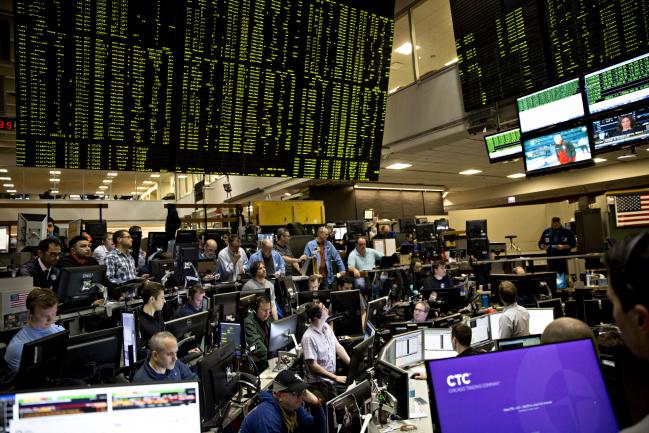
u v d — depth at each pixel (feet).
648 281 2.43
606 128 17.47
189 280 17.17
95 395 4.70
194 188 51.19
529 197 45.50
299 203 34.73
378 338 14.73
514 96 20.67
